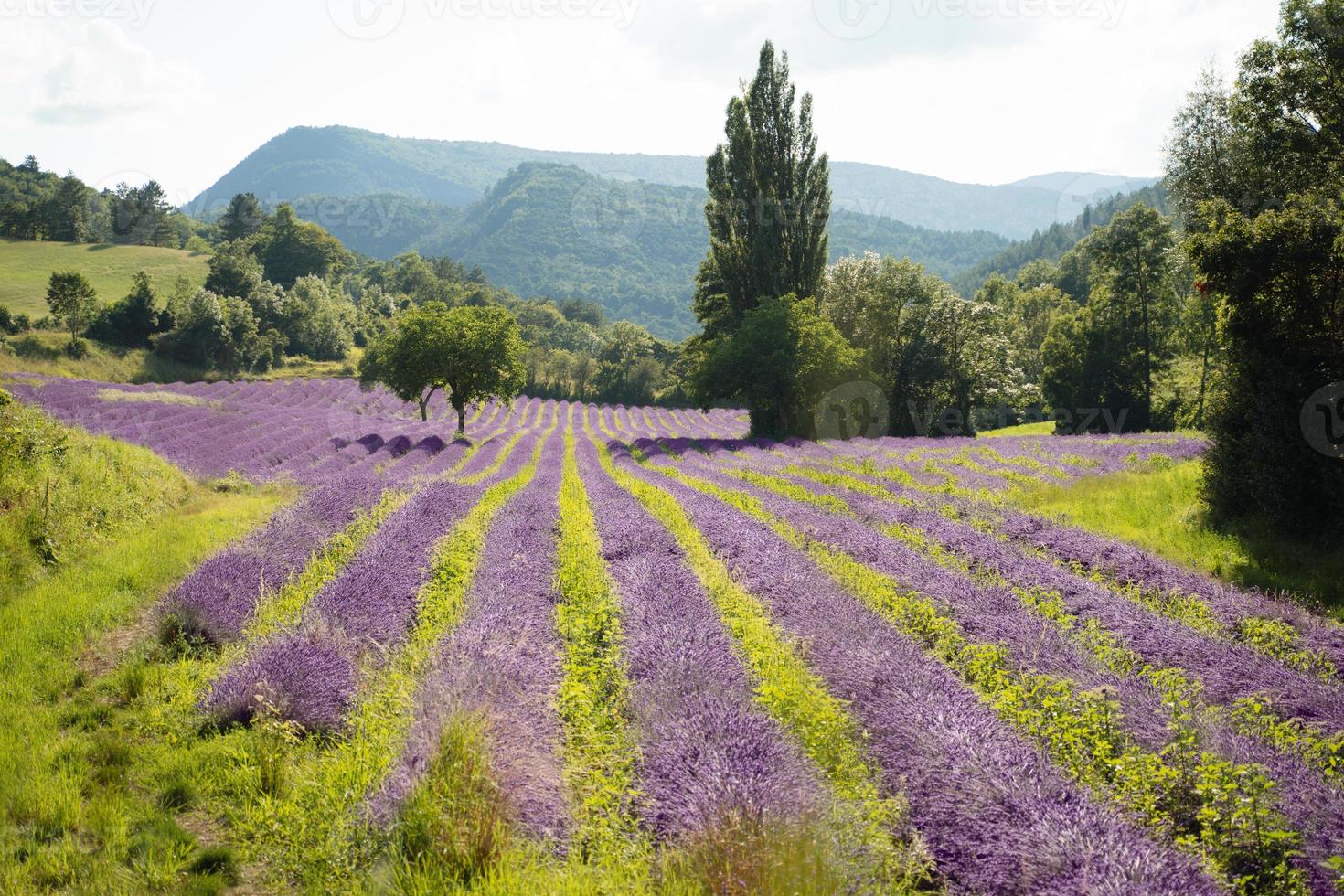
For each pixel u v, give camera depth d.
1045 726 6.96
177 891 5.16
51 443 15.94
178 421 39.16
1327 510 14.22
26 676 8.44
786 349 43.25
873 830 5.17
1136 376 55.44
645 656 8.12
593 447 46.25
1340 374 14.20
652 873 4.95
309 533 13.56
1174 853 4.95
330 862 5.23
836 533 15.52
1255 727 7.00
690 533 16.03
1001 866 4.89
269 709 7.12
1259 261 14.52
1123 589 12.61
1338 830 5.25
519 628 8.86
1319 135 19.61
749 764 5.62
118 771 6.65
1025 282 124.50
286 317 99.88
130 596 11.23
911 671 7.67
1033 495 21.38
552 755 6.25
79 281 75.56
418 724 6.14
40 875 5.25
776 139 46.88
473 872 5.08
